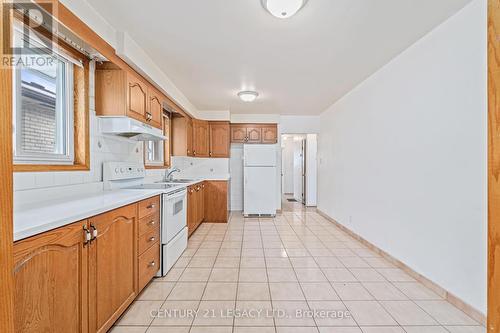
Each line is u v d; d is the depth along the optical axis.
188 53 2.67
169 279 2.49
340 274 2.62
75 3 1.72
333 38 2.38
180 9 1.92
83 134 2.13
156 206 2.43
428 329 1.75
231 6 1.89
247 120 5.72
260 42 2.44
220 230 4.43
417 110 2.47
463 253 1.96
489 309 0.62
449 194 2.09
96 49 1.97
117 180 2.62
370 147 3.40
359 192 3.74
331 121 4.99
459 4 1.89
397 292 2.25
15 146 1.59
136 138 2.97
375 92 3.25
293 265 2.85
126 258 1.83
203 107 5.10
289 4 1.76
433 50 2.25
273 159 5.59
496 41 0.58
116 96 2.32
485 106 1.80
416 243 2.49
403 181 2.69
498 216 0.59
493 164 0.60
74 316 1.26
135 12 1.96
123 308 1.78
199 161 5.36
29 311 1.00
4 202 0.62
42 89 1.82
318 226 4.71
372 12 1.97
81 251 1.32
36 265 1.04
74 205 1.52
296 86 3.78
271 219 5.34
